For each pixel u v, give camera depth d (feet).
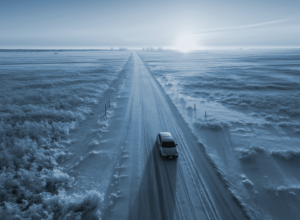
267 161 41.78
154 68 233.96
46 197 29.86
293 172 38.01
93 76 163.94
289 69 222.28
